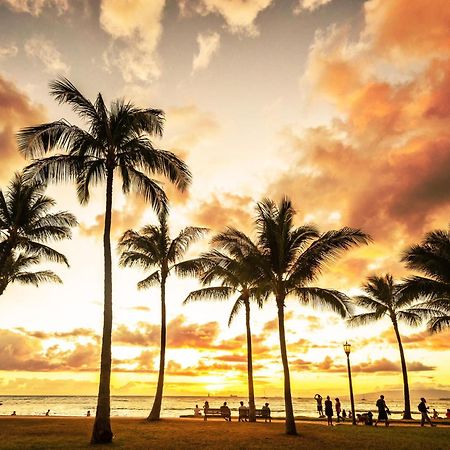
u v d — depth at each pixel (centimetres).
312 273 2109
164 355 2530
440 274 2431
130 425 2141
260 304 2798
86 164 1795
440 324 2717
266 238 2162
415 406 14612
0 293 2647
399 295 2708
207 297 2839
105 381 1537
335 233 2078
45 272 2809
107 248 1714
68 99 1723
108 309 1634
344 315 2128
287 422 1875
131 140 1822
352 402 2541
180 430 1908
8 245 2427
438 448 1458
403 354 3309
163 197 1877
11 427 1942
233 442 1535
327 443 1555
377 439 1683
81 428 1944
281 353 2025
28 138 1647
